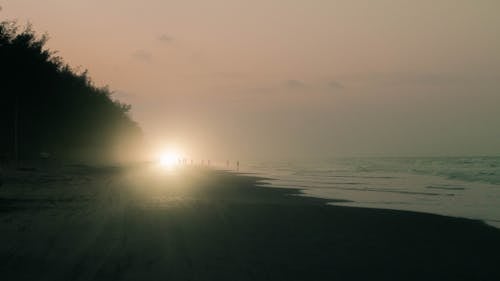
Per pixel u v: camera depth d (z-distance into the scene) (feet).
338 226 53.88
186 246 39.22
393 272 33.73
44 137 203.72
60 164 183.01
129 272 30.68
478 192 106.11
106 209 59.98
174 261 33.88
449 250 41.88
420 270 34.50
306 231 49.65
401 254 39.63
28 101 184.14
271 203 78.23
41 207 60.54
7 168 132.46
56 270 30.53
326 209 70.54
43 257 33.68
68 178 117.08
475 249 42.52
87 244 38.34
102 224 47.93
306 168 271.49
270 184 132.36
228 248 39.32
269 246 40.93
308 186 125.08
